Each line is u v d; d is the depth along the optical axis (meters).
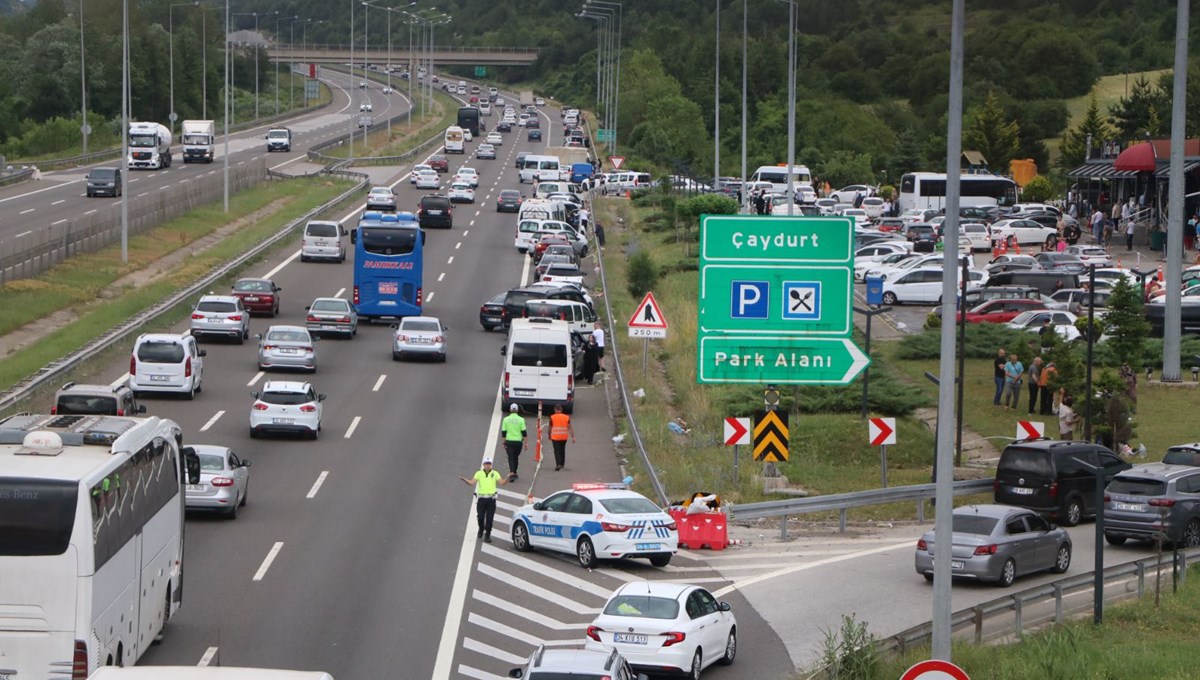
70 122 176.12
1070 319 70.56
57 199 110.69
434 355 63.97
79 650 21.38
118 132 189.88
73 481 21.59
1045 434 53.59
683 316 74.62
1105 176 112.00
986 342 68.38
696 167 161.88
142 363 53.16
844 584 35.03
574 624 30.33
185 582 32.25
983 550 34.50
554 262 87.38
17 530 21.34
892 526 43.41
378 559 35.22
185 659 26.42
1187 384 60.69
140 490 25.00
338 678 25.83
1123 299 57.16
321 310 68.56
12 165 135.50
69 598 21.39
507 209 123.25
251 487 42.22
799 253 38.12
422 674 26.41
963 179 130.62
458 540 37.75
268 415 48.25
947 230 22.86
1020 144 175.62
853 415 55.78
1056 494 42.47
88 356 57.25
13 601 21.30
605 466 47.31
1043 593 29.80
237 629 28.77
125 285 76.88
